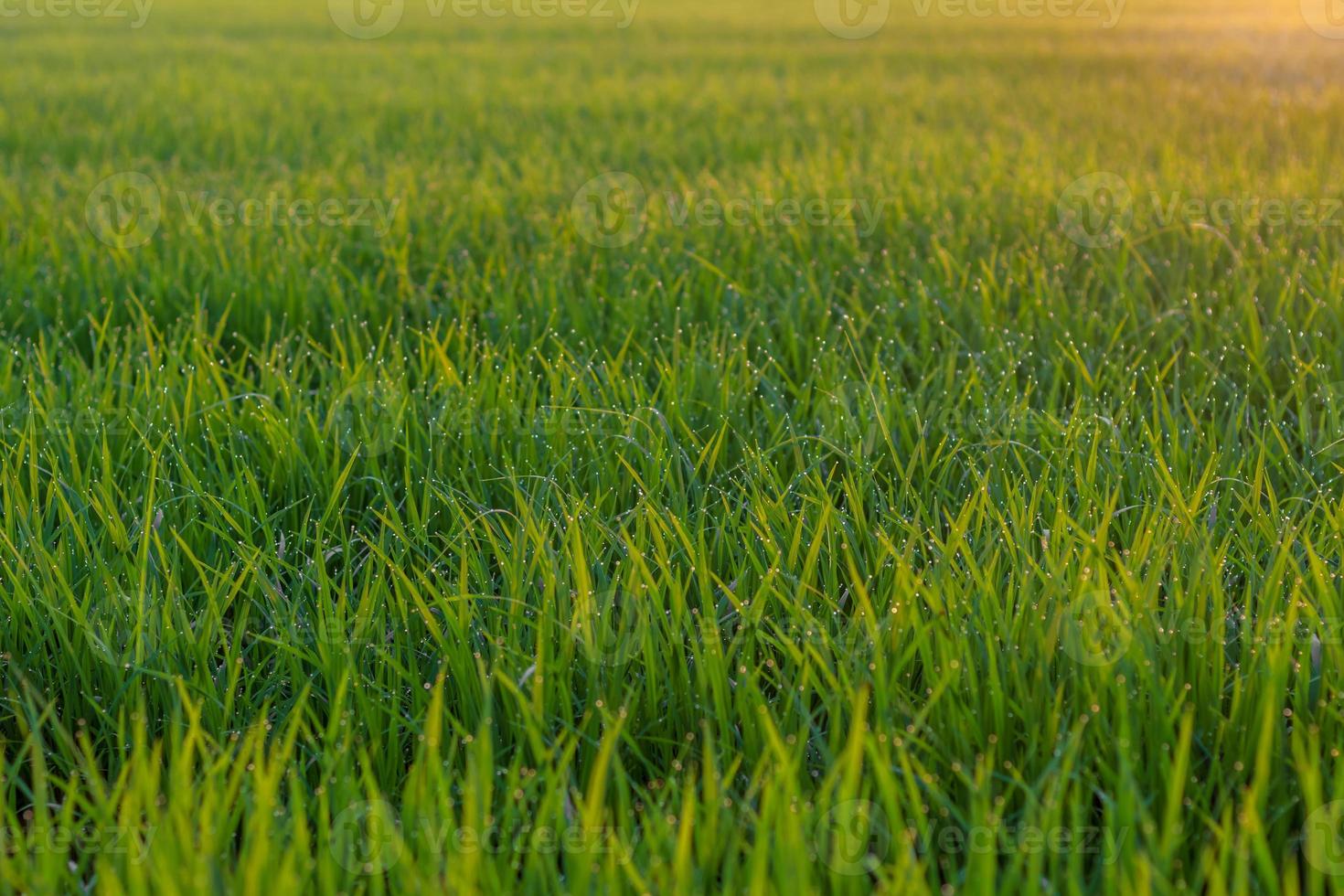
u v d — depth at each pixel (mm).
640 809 2137
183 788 1958
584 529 2885
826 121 10117
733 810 2100
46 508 3033
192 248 5559
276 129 9461
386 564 2783
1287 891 1810
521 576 2668
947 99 11523
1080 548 2818
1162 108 10680
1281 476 3283
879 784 2010
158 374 3832
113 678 2479
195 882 1771
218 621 2551
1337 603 2453
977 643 2408
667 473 3061
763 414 3736
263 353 4145
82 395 3713
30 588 2678
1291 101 10758
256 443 3443
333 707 2209
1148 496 3070
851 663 2377
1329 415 3547
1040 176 7188
